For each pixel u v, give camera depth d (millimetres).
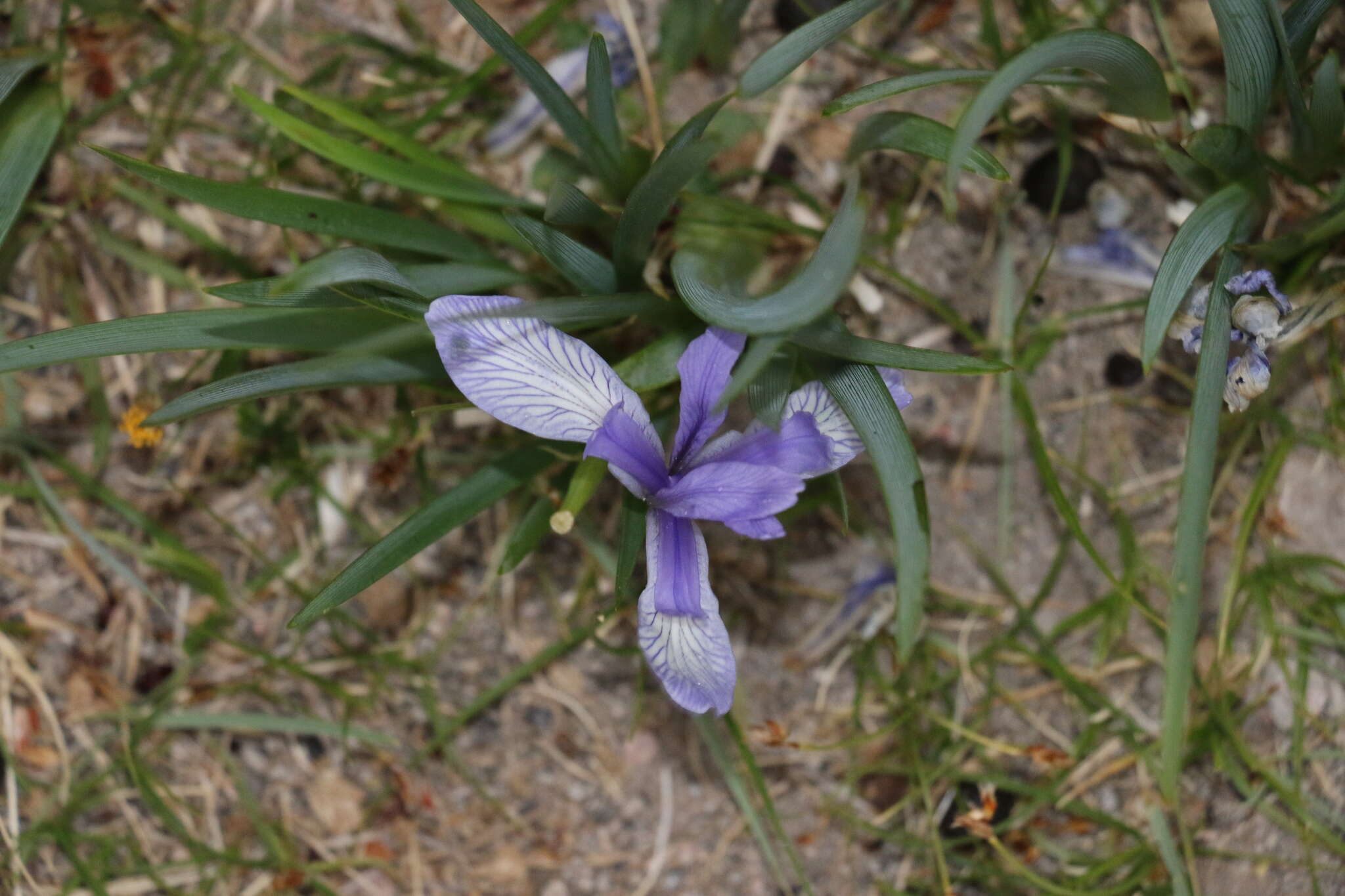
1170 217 594
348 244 592
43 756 595
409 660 603
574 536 604
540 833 604
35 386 600
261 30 604
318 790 603
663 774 604
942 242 602
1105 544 601
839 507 595
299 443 602
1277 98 583
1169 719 519
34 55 567
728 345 512
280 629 605
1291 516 592
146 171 517
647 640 509
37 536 601
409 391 595
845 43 599
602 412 511
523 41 573
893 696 602
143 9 595
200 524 605
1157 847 587
